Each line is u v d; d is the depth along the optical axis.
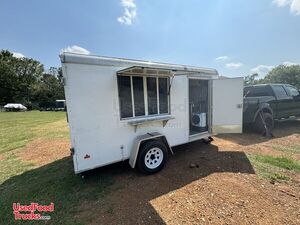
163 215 2.40
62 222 2.38
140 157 3.48
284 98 7.21
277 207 2.48
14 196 3.04
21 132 8.81
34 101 44.03
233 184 3.12
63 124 11.68
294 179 3.27
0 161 4.78
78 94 2.90
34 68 51.16
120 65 3.30
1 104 42.19
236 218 2.29
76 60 2.84
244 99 6.95
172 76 3.91
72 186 3.26
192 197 2.78
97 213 2.51
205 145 5.41
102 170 3.85
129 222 2.30
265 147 5.09
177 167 3.91
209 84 5.04
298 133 6.62
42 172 3.98
